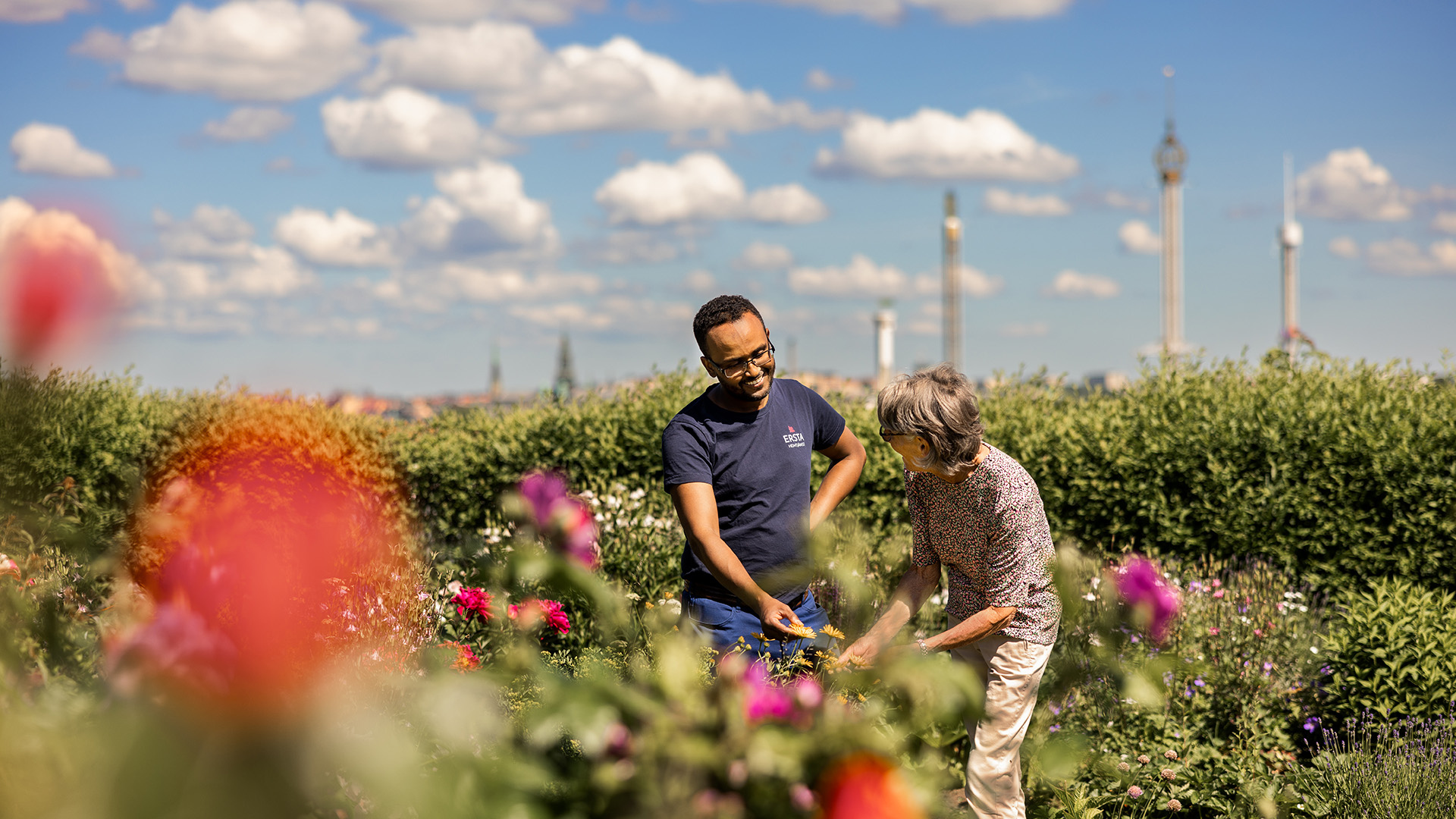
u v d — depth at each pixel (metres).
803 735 1.21
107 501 6.64
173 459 6.25
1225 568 5.60
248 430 6.30
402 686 1.23
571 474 6.79
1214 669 4.31
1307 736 4.32
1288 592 5.21
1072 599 2.48
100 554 1.87
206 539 1.13
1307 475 5.55
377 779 1.02
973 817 2.98
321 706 1.05
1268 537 5.59
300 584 1.28
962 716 1.92
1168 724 4.06
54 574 1.87
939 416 2.72
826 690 1.76
